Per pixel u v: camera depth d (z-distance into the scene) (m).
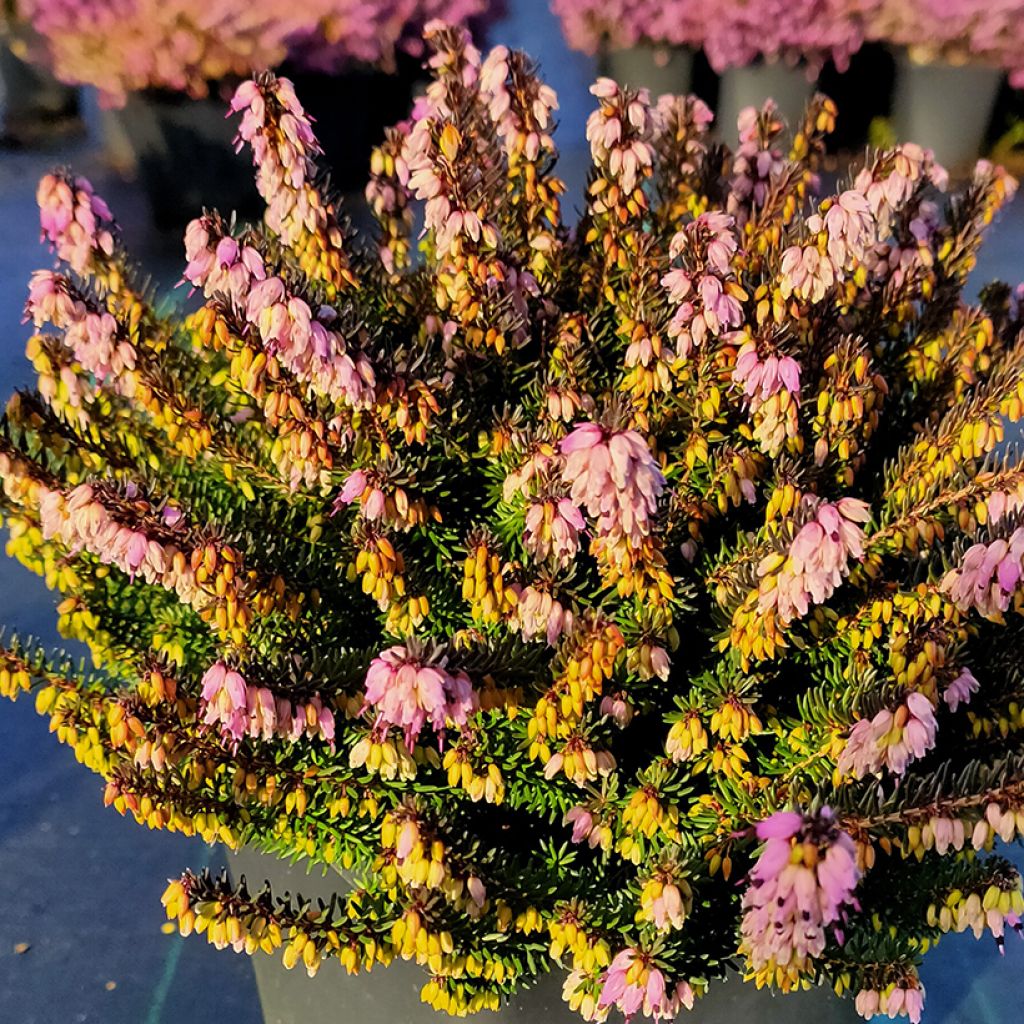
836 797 0.48
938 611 0.48
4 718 0.94
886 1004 0.50
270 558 0.52
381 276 0.61
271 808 0.54
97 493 0.47
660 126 0.65
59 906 0.79
